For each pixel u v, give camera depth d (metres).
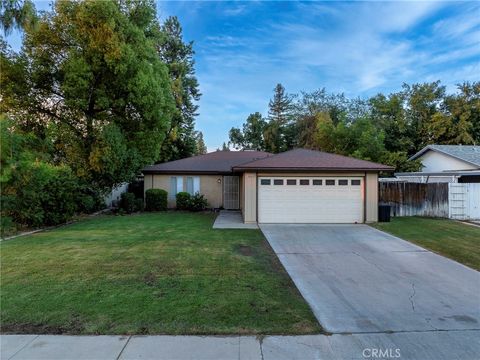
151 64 18.02
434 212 14.83
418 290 5.61
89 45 15.12
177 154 32.19
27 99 15.40
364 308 4.80
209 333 3.94
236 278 6.08
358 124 23.61
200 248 8.52
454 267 7.02
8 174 4.70
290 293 5.38
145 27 18.39
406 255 8.05
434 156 22.92
